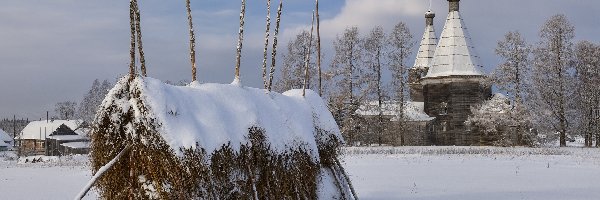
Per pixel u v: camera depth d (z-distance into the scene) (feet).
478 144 208.64
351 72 213.66
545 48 185.06
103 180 26.20
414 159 111.24
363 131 201.26
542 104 184.14
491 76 192.85
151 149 24.99
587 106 192.54
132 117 25.39
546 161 104.42
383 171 80.48
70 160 150.71
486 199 49.03
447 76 217.97
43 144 294.87
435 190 55.72
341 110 190.70
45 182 72.69
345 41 214.28
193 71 29.96
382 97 214.07
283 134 31.76
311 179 33.24
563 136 183.21
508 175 73.72
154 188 25.30
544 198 50.03
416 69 255.50
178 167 24.80
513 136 186.91
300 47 203.31
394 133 209.05
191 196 25.05
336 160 38.27
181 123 25.59
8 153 308.81
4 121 502.38
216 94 29.01
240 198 27.45
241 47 32.01
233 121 28.48
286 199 30.86
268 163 29.81
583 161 103.76
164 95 25.52
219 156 26.48
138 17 26.17
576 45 194.49
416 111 222.69
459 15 227.20
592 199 49.42
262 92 32.96
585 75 193.36
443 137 219.61
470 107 211.41
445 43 225.56
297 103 36.04
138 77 25.40
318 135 36.83
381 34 217.15
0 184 69.56
